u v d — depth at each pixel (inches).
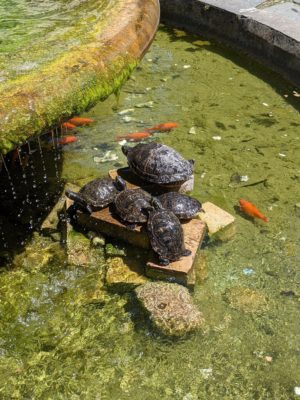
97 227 58.4
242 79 94.3
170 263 53.1
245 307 51.4
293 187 67.7
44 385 44.7
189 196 60.4
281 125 80.8
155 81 93.1
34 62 44.2
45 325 49.8
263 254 57.7
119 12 53.7
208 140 76.9
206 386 44.8
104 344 48.0
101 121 81.0
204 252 57.6
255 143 76.4
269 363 46.6
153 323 49.2
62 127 76.5
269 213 63.3
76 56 45.0
